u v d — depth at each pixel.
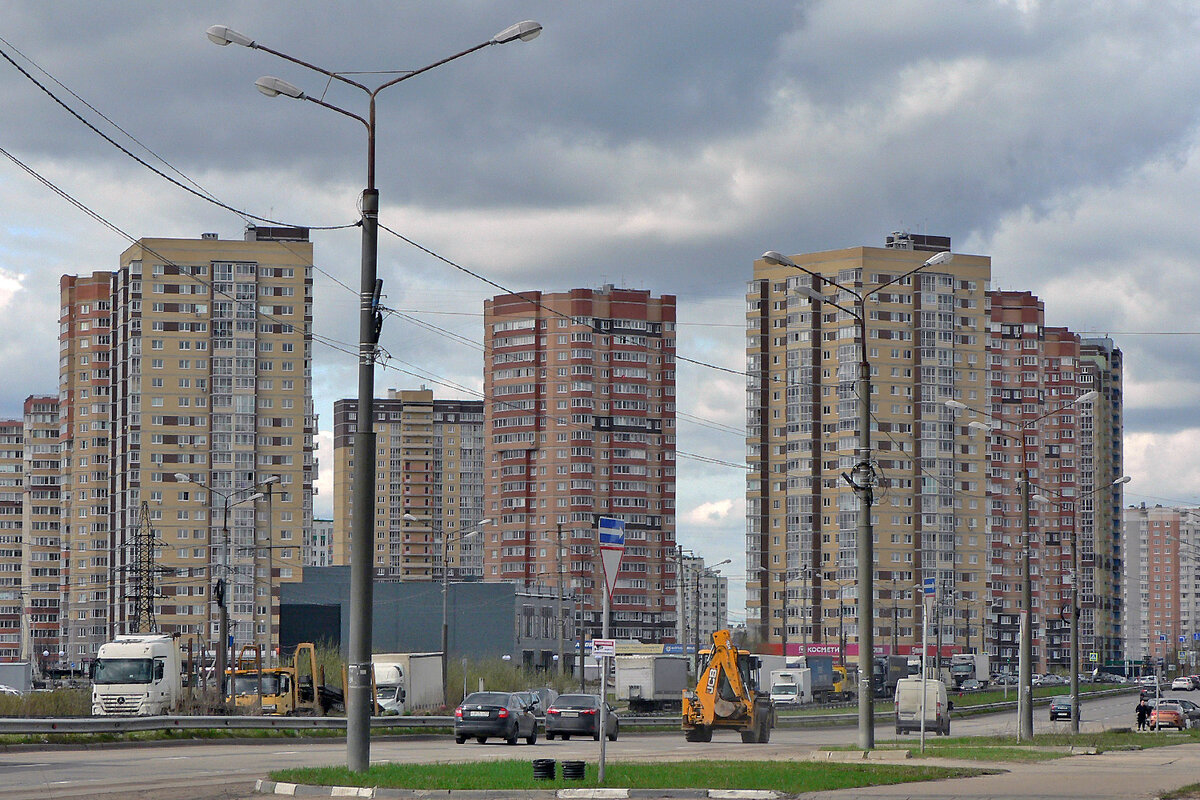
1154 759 38.75
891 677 145.62
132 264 173.50
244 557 171.62
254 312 174.75
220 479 172.50
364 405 29.39
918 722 68.81
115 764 36.16
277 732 54.66
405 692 78.25
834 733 77.62
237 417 173.25
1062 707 103.81
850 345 183.62
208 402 173.00
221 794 25.73
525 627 152.12
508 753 43.38
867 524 41.81
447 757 40.00
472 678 96.25
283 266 176.00
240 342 173.88
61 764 36.06
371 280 29.77
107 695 63.25
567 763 27.45
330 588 147.00
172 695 65.38
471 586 147.12
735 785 26.17
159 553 171.12
